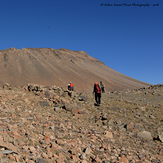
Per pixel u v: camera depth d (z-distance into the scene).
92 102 13.38
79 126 7.52
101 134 7.09
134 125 9.02
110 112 11.08
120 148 6.12
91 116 9.70
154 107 14.41
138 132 8.40
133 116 10.99
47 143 4.78
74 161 4.32
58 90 14.46
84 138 6.16
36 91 12.12
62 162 4.00
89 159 4.72
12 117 6.21
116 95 19.83
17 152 3.62
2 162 3.12
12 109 7.25
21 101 9.30
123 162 4.98
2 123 5.14
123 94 21.12
